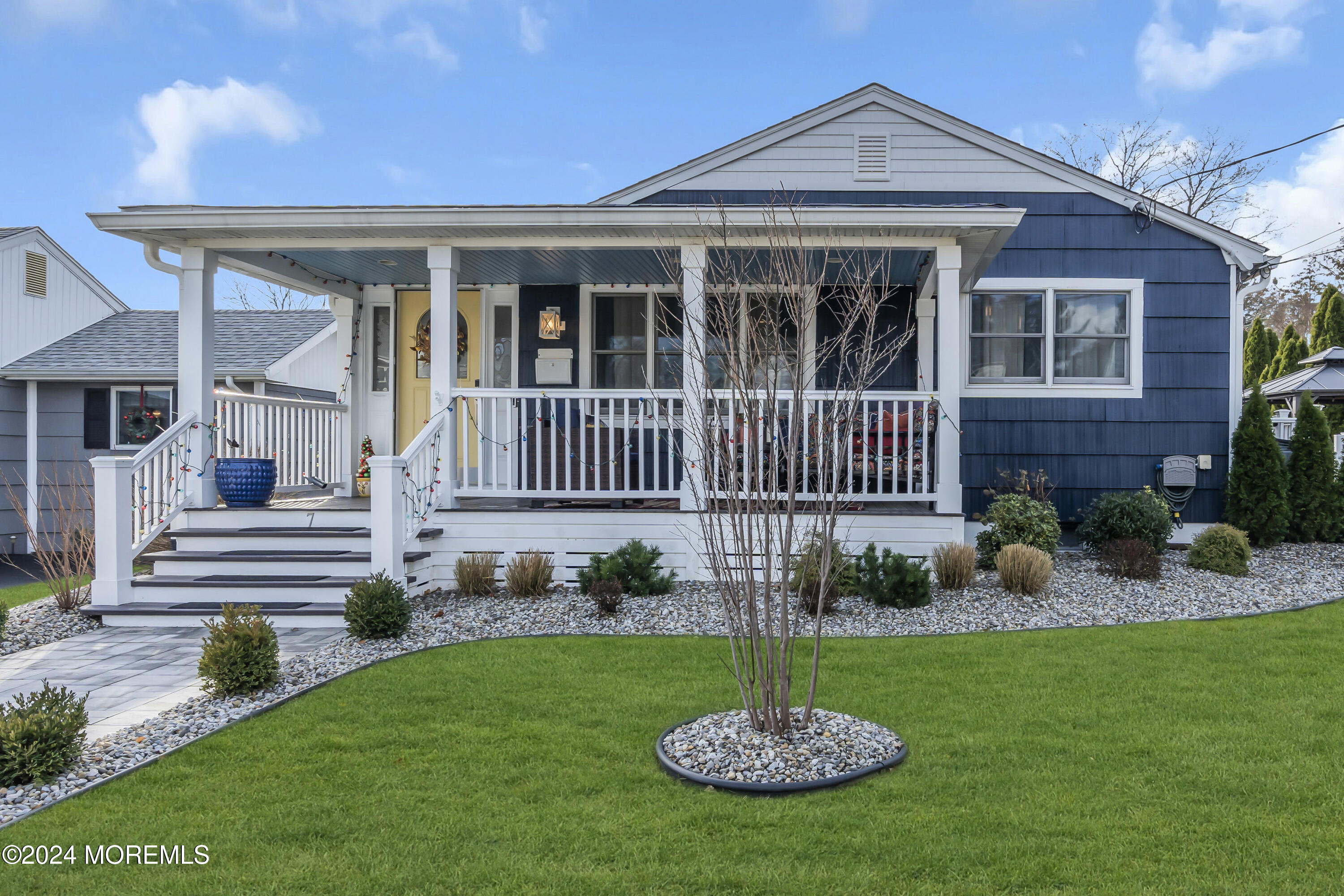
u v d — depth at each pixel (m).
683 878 2.78
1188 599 7.14
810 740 3.79
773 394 4.01
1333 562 9.02
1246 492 9.83
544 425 10.08
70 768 3.74
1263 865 2.81
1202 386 10.06
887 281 5.16
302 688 4.89
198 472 7.81
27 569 12.72
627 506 8.37
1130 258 10.06
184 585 6.96
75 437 14.04
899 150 10.14
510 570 7.29
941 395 7.55
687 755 3.72
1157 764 3.65
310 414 9.74
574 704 4.54
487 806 3.33
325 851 2.99
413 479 7.38
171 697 4.89
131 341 15.05
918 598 6.71
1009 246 10.06
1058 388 10.03
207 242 7.85
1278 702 4.43
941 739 3.97
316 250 8.12
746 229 7.31
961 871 2.81
